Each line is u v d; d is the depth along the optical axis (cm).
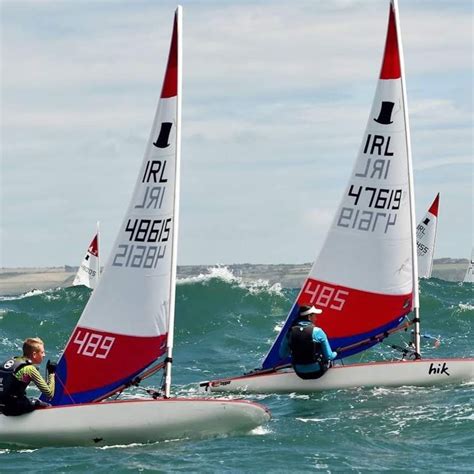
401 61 7738
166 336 6078
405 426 6156
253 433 6028
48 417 5784
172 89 6131
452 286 16300
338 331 7831
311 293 7844
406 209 7769
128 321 6109
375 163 7781
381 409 6681
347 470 5194
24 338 11319
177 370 9125
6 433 5772
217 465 5291
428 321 11719
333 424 6269
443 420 6256
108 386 6125
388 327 7812
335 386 7475
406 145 7756
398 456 5469
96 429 5762
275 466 5272
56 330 11706
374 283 7775
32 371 5759
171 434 5844
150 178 6147
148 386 8194
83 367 6125
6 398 5747
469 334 10950
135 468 5228
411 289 7775
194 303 12356
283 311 12419
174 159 6116
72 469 5244
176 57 6128
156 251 6097
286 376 7556
